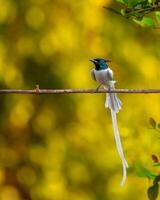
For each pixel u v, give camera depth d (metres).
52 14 16.84
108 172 17.20
